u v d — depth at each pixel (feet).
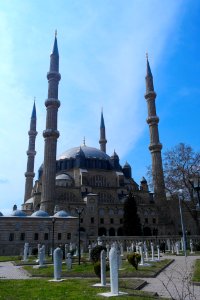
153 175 308.19
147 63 410.93
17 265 122.52
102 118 513.04
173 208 314.76
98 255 93.76
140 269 85.71
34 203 352.69
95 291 48.85
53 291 48.91
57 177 375.25
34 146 433.89
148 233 362.53
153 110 381.19
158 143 363.76
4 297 43.98
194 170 237.04
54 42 364.58
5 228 232.12
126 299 41.39
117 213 351.05
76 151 418.72
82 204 330.34
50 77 345.72
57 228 246.68
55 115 330.75
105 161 416.67
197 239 236.22
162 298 42.98
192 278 65.87
